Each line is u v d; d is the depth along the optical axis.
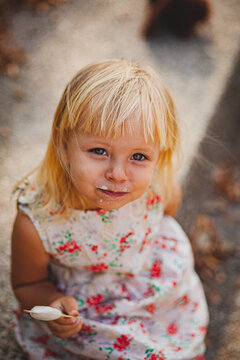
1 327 1.58
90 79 1.12
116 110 1.06
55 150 1.22
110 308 1.35
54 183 1.26
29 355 1.41
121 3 4.20
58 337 1.28
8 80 2.95
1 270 1.76
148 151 1.10
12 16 3.64
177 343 1.42
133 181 1.12
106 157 1.09
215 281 2.46
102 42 3.57
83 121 1.08
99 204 1.13
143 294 1.41
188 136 2.52
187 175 2.27
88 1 4.12
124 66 1.17
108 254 1.33
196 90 3.09
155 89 1.14
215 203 3.00
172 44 3.69
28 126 2.60
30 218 1.26
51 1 3.95
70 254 1.31
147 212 1.38
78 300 1.36
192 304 1.51
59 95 2.92
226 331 2.16
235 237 2.79
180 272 1.46
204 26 4.02
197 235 2.68
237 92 3.70
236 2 4.65
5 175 2.22
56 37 3.50
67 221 1.27
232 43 3.90
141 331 1.36
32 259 1.31
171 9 3.69
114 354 1.30
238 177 3.28
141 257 1.40
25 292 1.34
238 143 3.67
